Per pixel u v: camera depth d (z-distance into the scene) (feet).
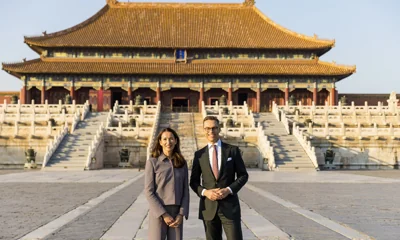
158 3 368.27
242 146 185.37
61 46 318.45
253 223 59.36
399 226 57.82
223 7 369.91
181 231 35.17
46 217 63.77
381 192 96.22
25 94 315.17
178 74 314.55
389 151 192.54
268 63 330.54
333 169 186.19
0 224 58.54
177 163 35.68
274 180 124.57
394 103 235.81
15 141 187.83
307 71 315.78
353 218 63.67
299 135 184.75
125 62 326.85
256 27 351.46
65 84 316.81
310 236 51.55
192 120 218.79
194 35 337.52
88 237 50.72
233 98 333.01
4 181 119.44
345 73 311.68
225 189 36.52
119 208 71.87
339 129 192.85
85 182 116.98
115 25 347.15
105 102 313.12
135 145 187.62
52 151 171.53
